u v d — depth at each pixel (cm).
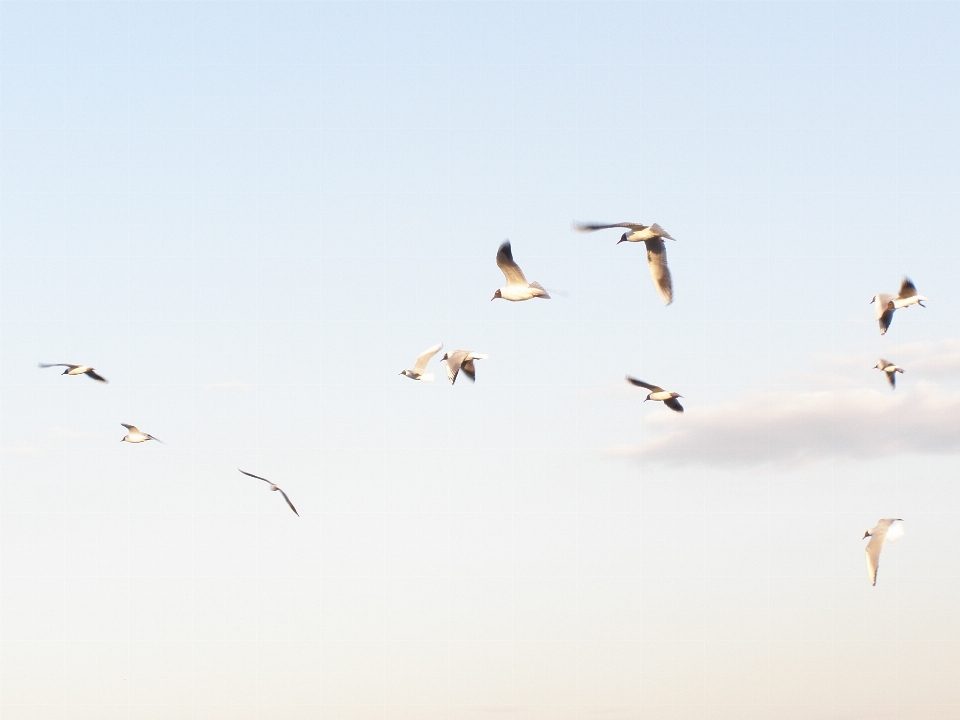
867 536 4581
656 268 5094
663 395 5875
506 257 5469
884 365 7375
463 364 5950
